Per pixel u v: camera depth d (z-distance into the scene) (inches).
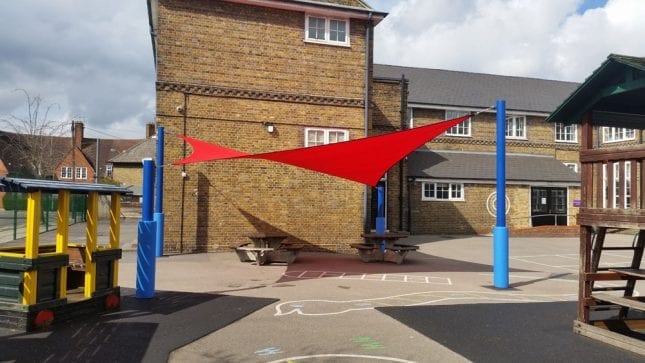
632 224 234.1
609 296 252.2
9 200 1118.4
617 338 235.6
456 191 939.3
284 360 212.5
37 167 1478.8
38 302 245.8
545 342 241.4
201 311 294.7
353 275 446.9
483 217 947.3
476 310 308.5
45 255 248.8
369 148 366.0
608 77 262.4
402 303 327.6
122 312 288.8
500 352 225.5
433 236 887.1
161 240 546.6
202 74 576.4
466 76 1202.0
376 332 256.5
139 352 217.2
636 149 235.3
